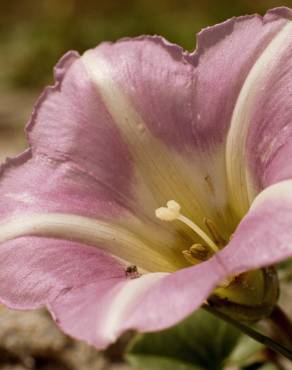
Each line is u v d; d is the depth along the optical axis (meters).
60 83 0.14
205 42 0.14
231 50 0.13
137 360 0.15
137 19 0.49
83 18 0.52
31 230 0.13
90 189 0.14
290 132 0.12
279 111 0.13
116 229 0.13
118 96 0.14
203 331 0.15
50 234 0.13
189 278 0.11
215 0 0.51
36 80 0.46
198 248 0.14
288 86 0.13
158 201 0.14
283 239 0.11
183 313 0.11
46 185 0.14
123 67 0.14
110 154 0.14
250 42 0.13
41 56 0.46
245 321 0.13
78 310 0.11
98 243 0.13
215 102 0.13
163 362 0.15
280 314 0.13
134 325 0.11
